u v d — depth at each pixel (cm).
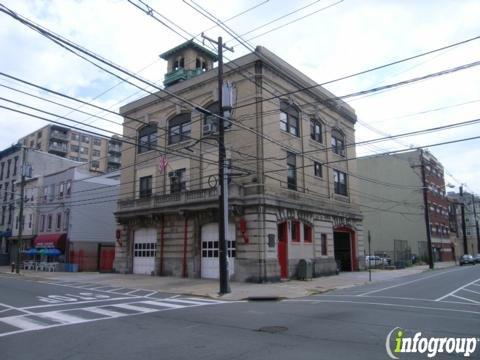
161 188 3194
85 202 4297
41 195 4738
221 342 891
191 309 1424
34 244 4556
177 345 871
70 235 4134
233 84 2797
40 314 1311
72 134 9288
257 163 2592
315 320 1150
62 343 902
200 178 2905
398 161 6031
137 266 3312
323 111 3378
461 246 8356
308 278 2675
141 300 1725
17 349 853
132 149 3519
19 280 2891
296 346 846
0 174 5753
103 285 2477
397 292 1934
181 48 3609
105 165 9806
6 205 5444
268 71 2756
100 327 1083
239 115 2727
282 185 2756
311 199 3048
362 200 5966
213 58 3759
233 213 2575
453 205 7894
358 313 1273
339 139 3656
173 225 3008
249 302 1677
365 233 5878
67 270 3962
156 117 3353
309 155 3100
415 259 5394
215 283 2436
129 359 766
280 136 2798
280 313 1293
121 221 3425
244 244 2542
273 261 2528
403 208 5959
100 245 4334
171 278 2814
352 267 3609
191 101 3064
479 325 1066
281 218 2673
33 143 9262
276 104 2803
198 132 2973
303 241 2902
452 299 1645
